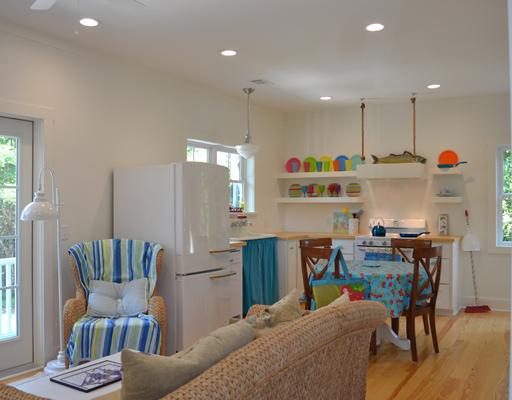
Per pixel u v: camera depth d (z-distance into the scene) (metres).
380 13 3.65
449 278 5.96
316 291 3.92
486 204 6.36
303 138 7.49
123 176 4.60
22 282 4.06
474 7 3.54
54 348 4.18
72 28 3.96
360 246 6.43
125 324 3.57
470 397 3.46
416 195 6.75
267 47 4.42
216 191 4.65
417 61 4.86
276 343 1.67
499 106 6.30
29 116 4.01
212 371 1.47
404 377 3.86
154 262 4.10
